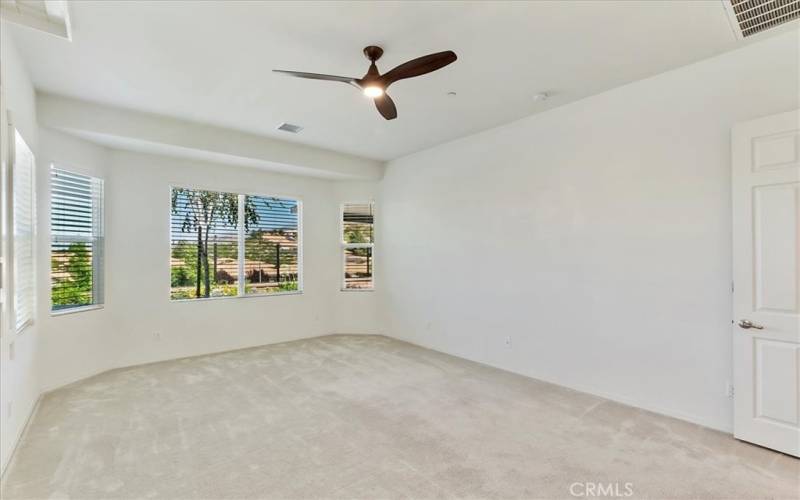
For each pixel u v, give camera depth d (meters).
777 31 2.58
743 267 2.69
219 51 2.80
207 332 5.09
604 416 3.13
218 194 5.27
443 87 3.42
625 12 2.36
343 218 6.40
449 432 2.86
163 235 4.75
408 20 2.43
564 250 3.84
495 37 2.62
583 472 2.34
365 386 3.85
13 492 2.13
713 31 2.57
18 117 2.73
